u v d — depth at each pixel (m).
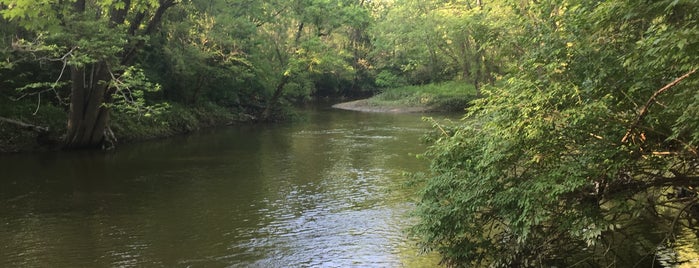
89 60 16.95
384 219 11.02
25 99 22.52
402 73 57.34
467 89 44.72
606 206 7.78
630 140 5.76
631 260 7.44
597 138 5.90
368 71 62.91
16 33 18.16
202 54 28.05
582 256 7.45
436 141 7.82
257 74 33.78
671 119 5.48
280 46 36.25
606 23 5.59
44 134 21.19
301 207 12.14
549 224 6.86
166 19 26.81
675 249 7.74
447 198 7.23
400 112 42.03
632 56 5.11
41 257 8.86
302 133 27.53
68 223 10.88
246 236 10.01
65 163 18.20
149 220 11.11
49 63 22.06
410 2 45.50
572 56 6.20
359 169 16.77
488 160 6.45
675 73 5.34
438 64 52.91
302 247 9.34
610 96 5.46
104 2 12.50
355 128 29.66
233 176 15.89
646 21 5.63
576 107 5.73
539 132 5.65
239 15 32.91
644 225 8.06
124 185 14.62
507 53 8.47
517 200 6.40
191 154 20.41
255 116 35.12
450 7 38.88
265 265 8.49
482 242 7.14
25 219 11.20
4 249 9.26
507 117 6.14
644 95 5.67
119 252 9.12
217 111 32.88
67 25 17.22
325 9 35.41
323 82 60.91
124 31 19.58
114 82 18.69
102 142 21.86
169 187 14.34
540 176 6.25
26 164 17.92
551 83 6.00
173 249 9.28
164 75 28.78
